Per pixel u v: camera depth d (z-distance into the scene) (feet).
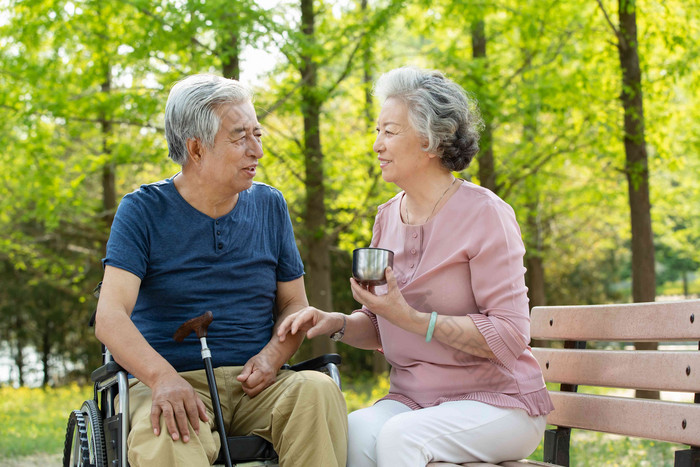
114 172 37.60
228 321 8.97
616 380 8.46
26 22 29.50
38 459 20.81
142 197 8.83
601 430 8.50
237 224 9.10
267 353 8.74
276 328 9.34
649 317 8.12
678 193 41.78
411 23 30.86
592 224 55.26
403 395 8.66
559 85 28.99
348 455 8.18
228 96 8.61
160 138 30.55
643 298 27.14
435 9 30.78
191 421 7.50
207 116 8.54
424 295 8.28
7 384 69.31
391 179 8.48
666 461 16.58
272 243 9.53
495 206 8.09
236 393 8.79
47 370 69.51
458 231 8.18
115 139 33.81
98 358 69.56
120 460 7.46
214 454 7.66
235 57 27.30
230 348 8.93
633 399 8.16
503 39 33.81
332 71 32.45
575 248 59.26
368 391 45.09
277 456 8.27
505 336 7.73
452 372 8.18
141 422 7.44
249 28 26.04
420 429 7.59
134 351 7.86
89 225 41.96
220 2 25.58
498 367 8.00
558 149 32.07
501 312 7.84
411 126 8.23
